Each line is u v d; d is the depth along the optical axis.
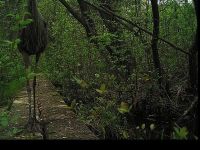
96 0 9.35
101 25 9.87
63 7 12.30
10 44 6.12
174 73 9.61
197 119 4.63
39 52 7.48
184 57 9.58
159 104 8.51
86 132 6.89
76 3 11.84
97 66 10.26
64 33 11.68
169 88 9.00
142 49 8.85
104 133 6.88
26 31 7.06
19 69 6.40
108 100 7.89
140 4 9.52
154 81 8.55
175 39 9.76
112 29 9.41
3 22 7.50
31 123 6.97
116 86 8.43
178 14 10.04
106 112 7.10
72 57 11.14
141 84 8.81
